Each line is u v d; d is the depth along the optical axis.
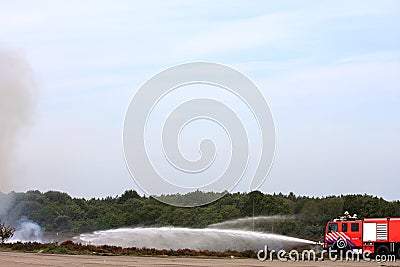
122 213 90.81
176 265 39.06
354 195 88.25
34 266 36.38
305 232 81.38
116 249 52.59
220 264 41.06
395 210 87.06
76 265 37.47
